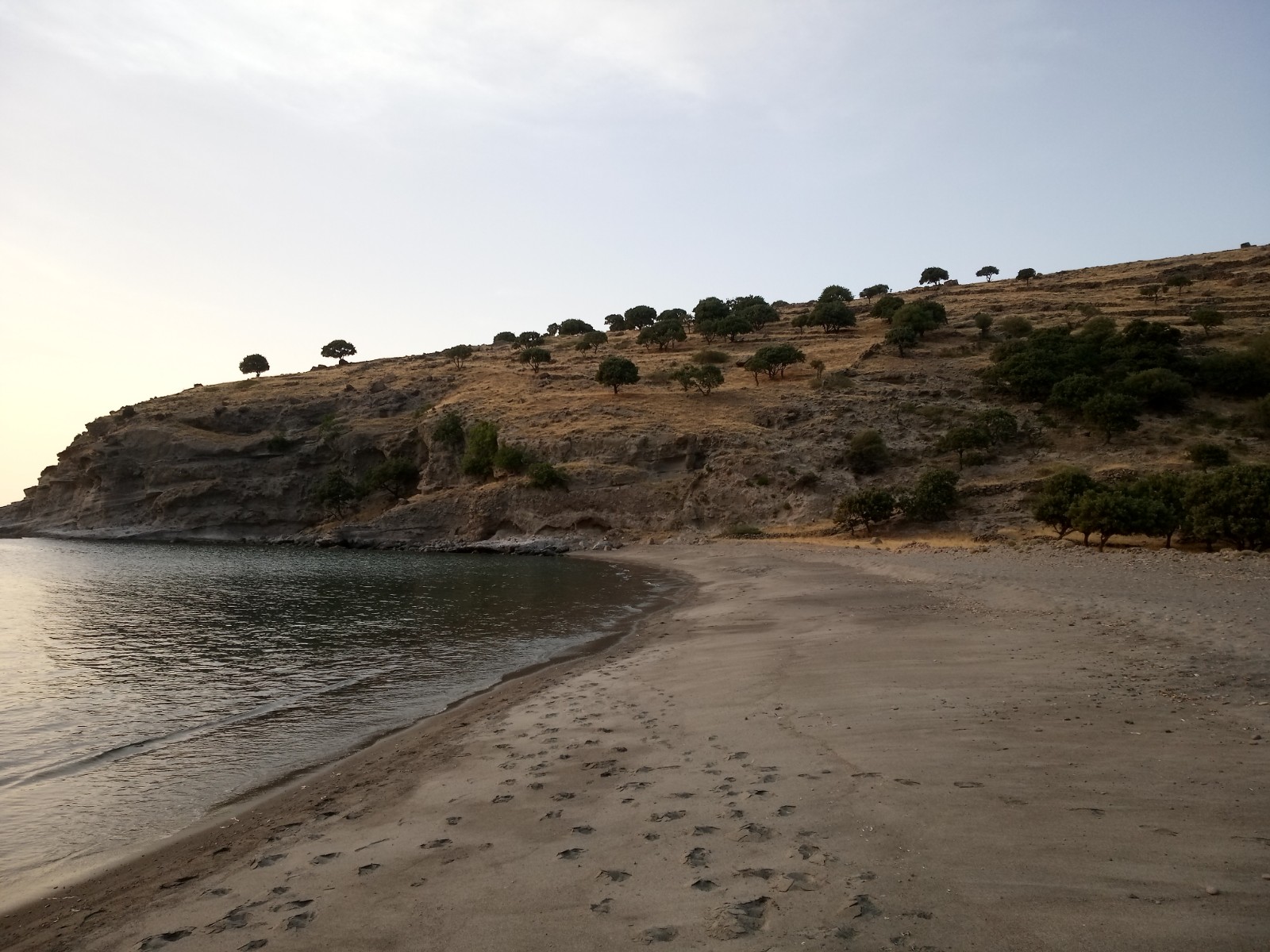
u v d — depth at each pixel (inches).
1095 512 1620.3
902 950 179.5
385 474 3722.9
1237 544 1487.5
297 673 741.9
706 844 258.4
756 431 3090.6
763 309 5162.4
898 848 238.8
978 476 2495.1
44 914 267.4
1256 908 184.5
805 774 323.3
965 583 1082.1
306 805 365.1
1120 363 2952.8
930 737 359.3
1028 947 176.2
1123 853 221.3
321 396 4581.7
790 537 2393.0
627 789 330.3
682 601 1221.7
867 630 728.3
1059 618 703.1
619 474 3041.3
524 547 2842.0
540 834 287.0
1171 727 344.8
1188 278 4419.3
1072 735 343.0
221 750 483.5
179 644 922.7
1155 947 171.5
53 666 792.3
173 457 4079.7
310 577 1884.8
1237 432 2504.9
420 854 280.4
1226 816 241.8
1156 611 690.8
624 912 216.4
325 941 219.1
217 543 3762.3
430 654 824.9
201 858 307.9
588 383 4128.9
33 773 446.0
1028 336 3693.4
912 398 3152.1
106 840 342.6
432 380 4638.3
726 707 471.2
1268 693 398.3
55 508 4347.9
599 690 569.0
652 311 6195.9
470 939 210.8
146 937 235.5
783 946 186.5
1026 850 228.8
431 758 420.2
